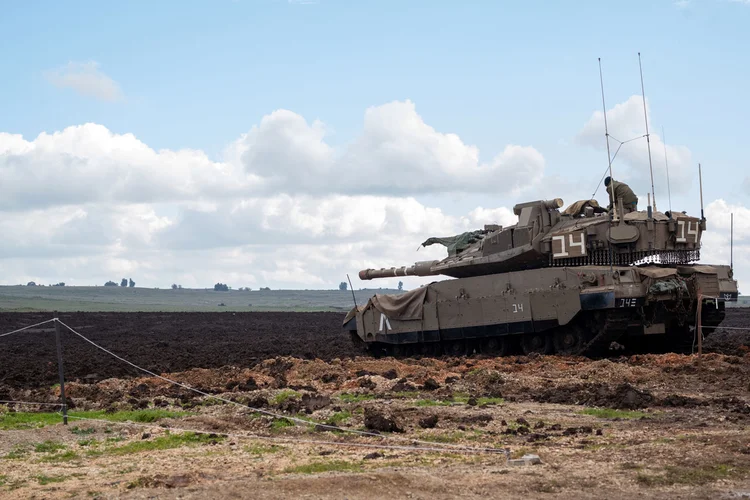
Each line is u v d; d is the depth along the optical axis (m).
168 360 43.94
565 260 38.22
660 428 19.16
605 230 36.84
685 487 13.55
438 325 41.97
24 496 13.95
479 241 44.12
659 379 28.39
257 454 17.14
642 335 38.03
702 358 32.38
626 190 38.75
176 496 13.13
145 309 163.75
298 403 24.41
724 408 21.98
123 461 16.89
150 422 22.05
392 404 24.58
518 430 19.27
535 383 28.16
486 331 39.84
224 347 54.25
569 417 21.59
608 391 24.67
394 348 45.66
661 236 36.44
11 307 151.25
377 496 13.06
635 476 14.16
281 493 13.12
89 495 13.76
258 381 31.12
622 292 34.75
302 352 48.47
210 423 21.33
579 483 13.84
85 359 45.09
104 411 24.44
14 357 47.19
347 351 48.94
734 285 37.84
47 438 19.80
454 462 15.75
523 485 13.73
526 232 39.44
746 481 13.78
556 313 36.81
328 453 17.02
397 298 44.12
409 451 16.95
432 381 28.11
